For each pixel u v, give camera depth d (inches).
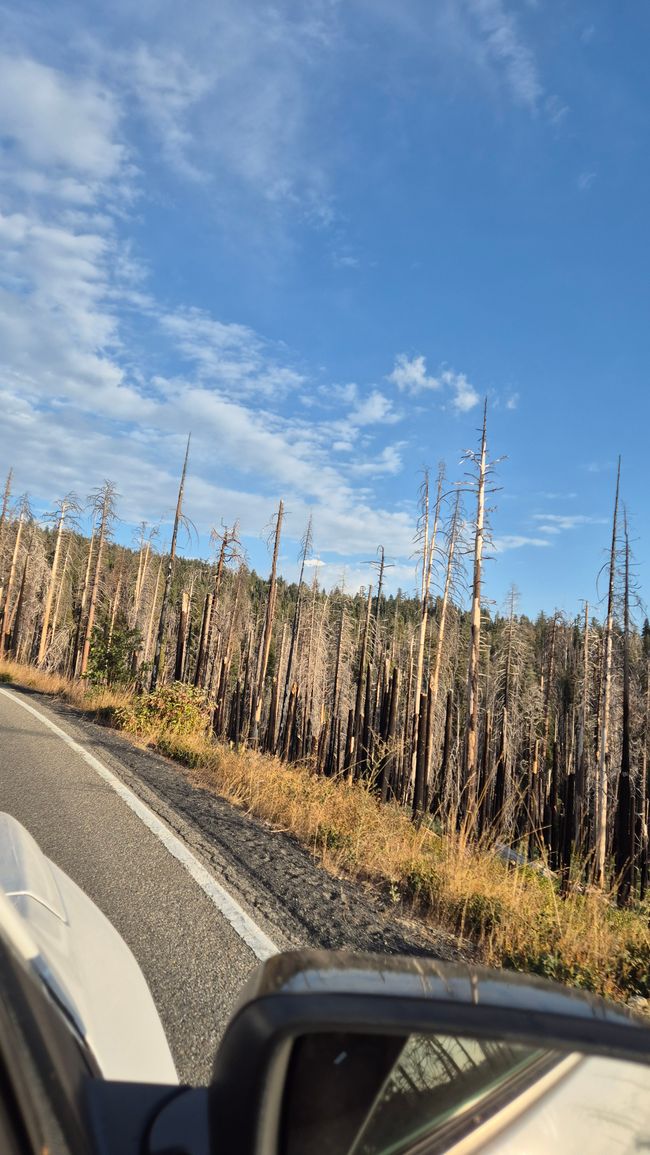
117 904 176.4
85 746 421.7
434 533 1282.0
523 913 207.8
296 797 327.0
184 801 309.9
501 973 60.3
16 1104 38.0
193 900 186.4
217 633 1806.1
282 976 52.2
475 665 892.0
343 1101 45.2
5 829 92.5
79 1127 43.6
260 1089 44.7
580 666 1708.9
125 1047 61.0
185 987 137.7
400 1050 46.4
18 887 74.5
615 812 1219.9
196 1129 49.9
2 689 736.3
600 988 172.6
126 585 2272.4
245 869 221.5
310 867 238.5
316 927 181.2
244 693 1838.1
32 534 1825.8
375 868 246.4
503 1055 48.0
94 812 266.5
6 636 1745.8
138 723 524.1
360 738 1157.7
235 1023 48.3
